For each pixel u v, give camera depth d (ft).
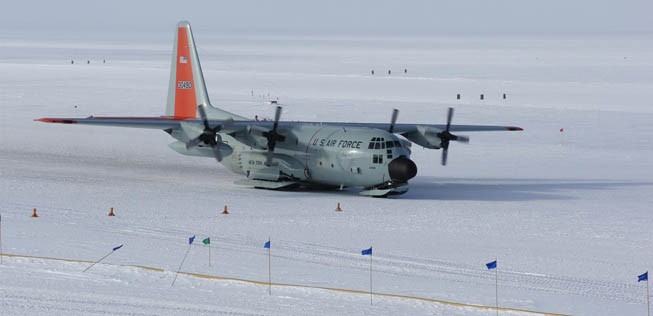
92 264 155.94
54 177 262.47
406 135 250.57
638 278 139.13
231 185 253.65
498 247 174.70
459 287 144.46
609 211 214.90
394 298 136.46
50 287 140.15
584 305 134.10
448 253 168.86
